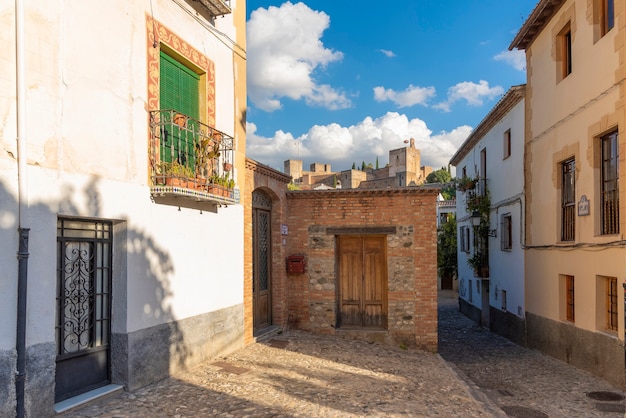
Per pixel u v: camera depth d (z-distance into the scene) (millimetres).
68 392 5402
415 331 10961
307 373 7668
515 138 14016
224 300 8492
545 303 11688
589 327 9422
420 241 11070
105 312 6000
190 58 7613
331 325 11312
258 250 10648
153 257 6551
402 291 11055
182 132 7488
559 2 10867
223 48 8766
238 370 7473
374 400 6402
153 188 6508
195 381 6676
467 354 12312
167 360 6770
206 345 7816
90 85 5520
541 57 12078
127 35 6148
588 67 9523
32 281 4715
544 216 11844
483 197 17453
